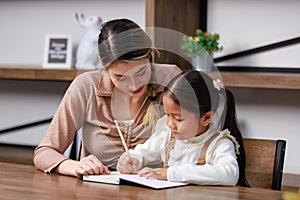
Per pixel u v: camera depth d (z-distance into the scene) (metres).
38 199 1.52
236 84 2.74
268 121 3.06
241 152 1.98
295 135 3.01
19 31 3.64
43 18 3.58
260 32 3.07
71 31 3.50
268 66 3.06
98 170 1.82
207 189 1.68
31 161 3.16
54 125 2.00
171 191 1.63
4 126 3.71
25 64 3.63
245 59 3.10
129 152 1.92
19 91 3.67
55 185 1.71
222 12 3.14
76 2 3.48
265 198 1.57
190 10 3.09
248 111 3.10
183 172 1.75
